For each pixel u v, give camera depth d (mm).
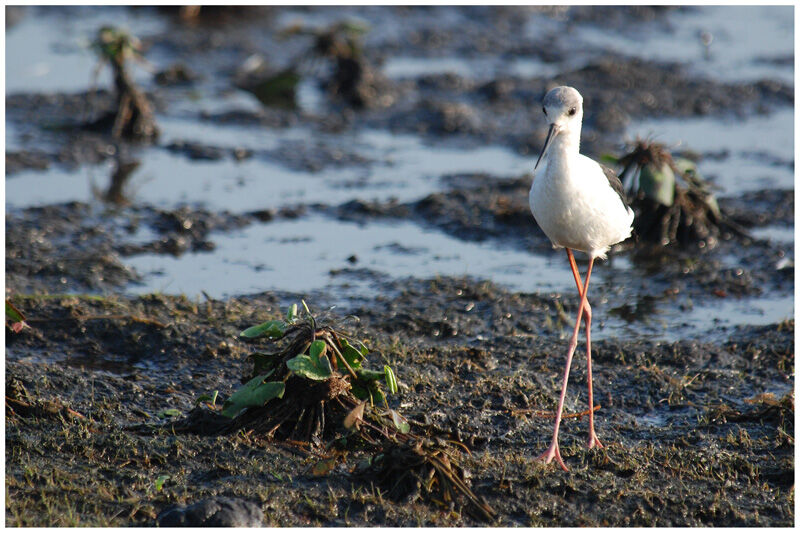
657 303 11180
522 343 9961
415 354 9398
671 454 7777
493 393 8727
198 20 23609
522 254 12648
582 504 6938
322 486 6934
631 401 8844
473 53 22109
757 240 12852
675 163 12789
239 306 10500
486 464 7352
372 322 10297
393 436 7352
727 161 15992
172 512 6391
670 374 9344
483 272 11953
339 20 23812
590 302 11148
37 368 8820
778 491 7281
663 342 10000
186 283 11312
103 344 9594
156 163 15625
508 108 18625
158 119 17750
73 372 8852
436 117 18062
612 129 17266
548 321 10562
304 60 19531
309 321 7820
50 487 6781
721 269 12094
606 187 7969
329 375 7371
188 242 12555
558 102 7699
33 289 10781
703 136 17250
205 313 10289
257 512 6473
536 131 17562
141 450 7352
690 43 23188
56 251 11812
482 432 8047
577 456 7699
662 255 12555
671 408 8750
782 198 14227
